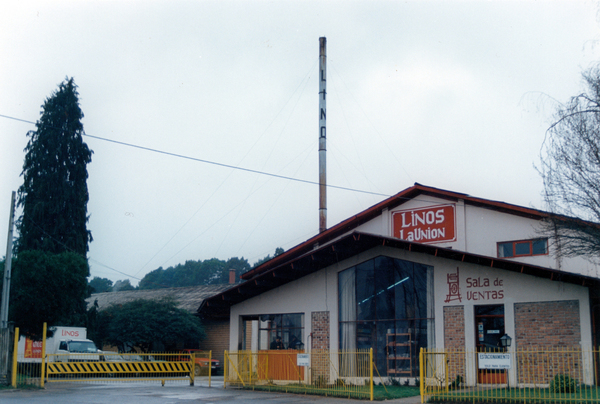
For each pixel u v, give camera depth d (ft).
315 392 59.11
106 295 183.73
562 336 56.49
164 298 128.06
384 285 69.21
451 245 76.54
